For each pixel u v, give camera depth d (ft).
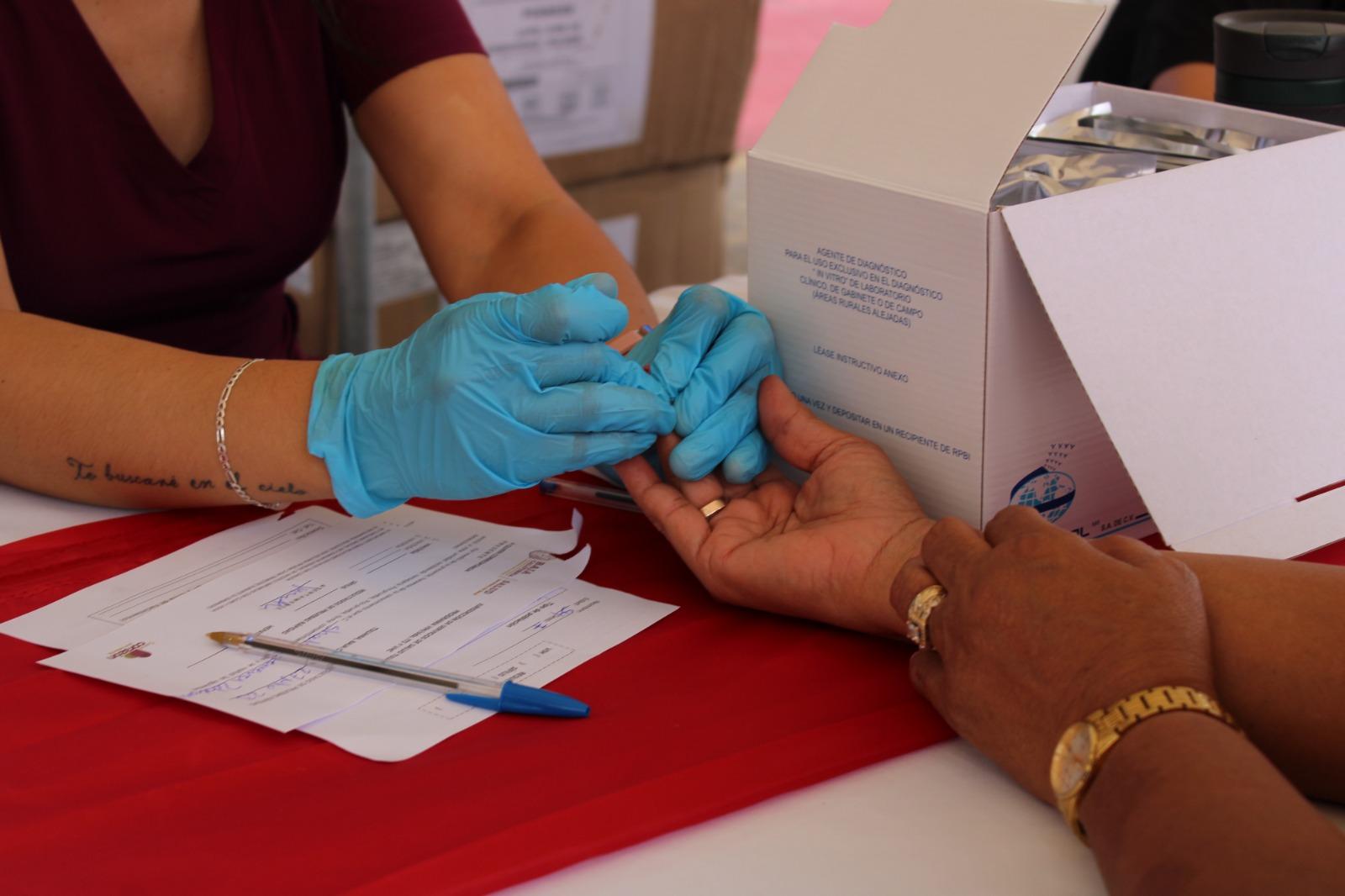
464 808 1.79
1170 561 1.82
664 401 2.59
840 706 2.07
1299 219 2.48
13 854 1.72
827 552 2.28
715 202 8.62
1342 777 1.81
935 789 1.86
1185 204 2.35
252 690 2.14
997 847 1.72
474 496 2.64
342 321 6.57
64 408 2.87
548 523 2.88
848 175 2.48
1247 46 3.36
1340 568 1.98
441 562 2.65
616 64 7.39
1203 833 1.41
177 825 1.77
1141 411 2.23
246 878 1.65
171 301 4.18
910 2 2.57
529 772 1.88
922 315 2.41
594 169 7.70
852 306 2.56
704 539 2.45
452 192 4.15
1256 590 1.91
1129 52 5.67
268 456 2.72
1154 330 2.27
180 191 3.96
